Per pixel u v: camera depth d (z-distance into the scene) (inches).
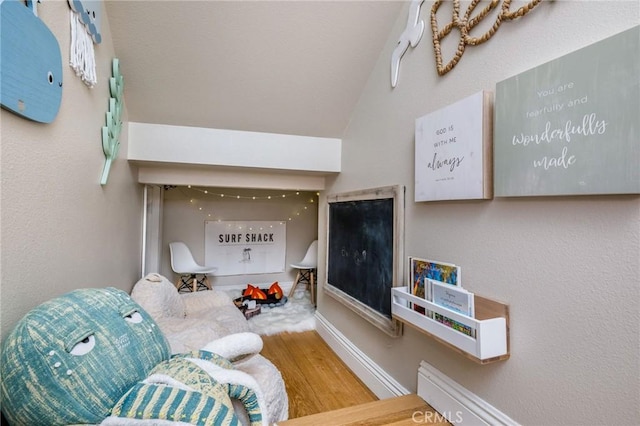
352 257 83.7
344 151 92.4
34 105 31.9
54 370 24.8
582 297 33.6
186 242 162.4
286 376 82.6
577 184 32.9
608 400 31.5
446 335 45.6
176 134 80.7
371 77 77.0
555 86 34.8
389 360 68.9
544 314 37.3
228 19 60.9
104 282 57.9
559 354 35.7
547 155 35.7
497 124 41.6
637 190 28.4
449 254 51.7
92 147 50.1
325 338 104.3
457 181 47.4
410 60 62.4
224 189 167.5
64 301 29.3
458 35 50.6
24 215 31.5
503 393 42.4
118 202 67.5
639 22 29.1
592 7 32.9
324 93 79.7
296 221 183.2
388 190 67.2
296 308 139.0
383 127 71.7
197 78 70.4
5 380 24.9
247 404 35.3
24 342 25.2
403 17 65.3
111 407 26.3
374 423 50.5
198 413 26.9
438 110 51.3
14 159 29.7
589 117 31.8
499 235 43.0
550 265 36.7
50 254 36.9
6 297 28.8
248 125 85.0
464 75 49.3
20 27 29.3
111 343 28.2
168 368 31.4
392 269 65.3
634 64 28.5
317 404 70.5
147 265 113.3
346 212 88.0
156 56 64.4
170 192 159.0
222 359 38.6
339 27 66.2
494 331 40.7
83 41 44.6
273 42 66.2
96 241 52.9
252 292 143.8
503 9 42.2
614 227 31.0
